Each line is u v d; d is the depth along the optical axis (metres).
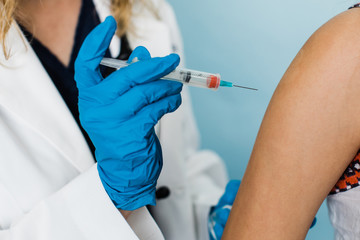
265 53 2.12
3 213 1.04
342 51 0.67
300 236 0.74
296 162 0.71
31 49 1.11
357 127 0.68
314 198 0.72
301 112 0.69
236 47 2.18
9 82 1.05
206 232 1.58
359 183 0.73
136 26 1.41
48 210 0.88
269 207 0.73
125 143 0.81
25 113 1.04
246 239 0.76
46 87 1.09
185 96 1.69
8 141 1.04
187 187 1.52
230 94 2.23
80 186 0.90
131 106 0.79
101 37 0.81
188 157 1.78
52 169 1.09
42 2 1.15
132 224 1.00
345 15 0.70
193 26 2.21
